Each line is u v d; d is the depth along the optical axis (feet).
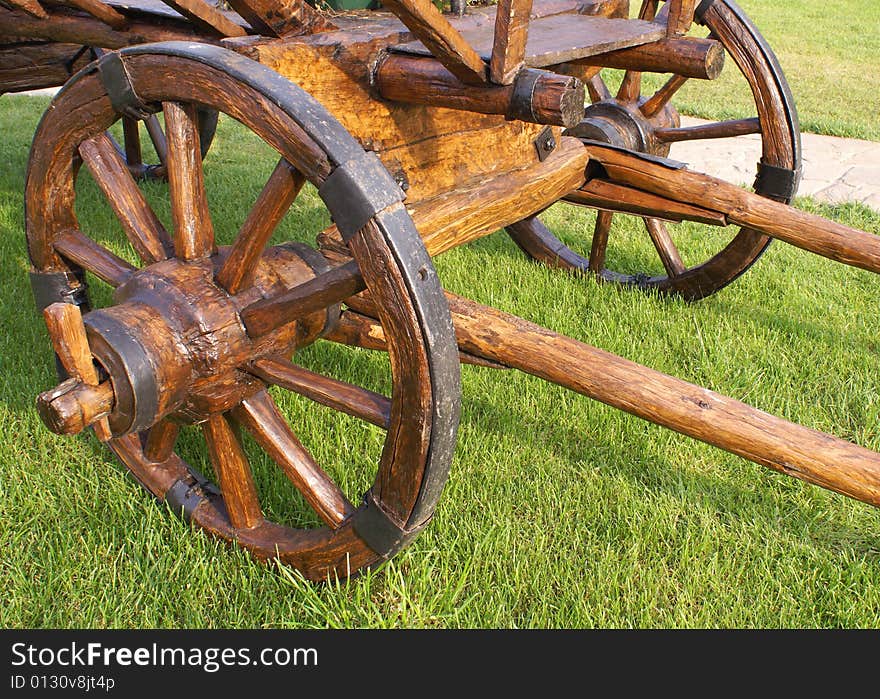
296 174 5.17
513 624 6.00
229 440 6.29
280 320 5.63
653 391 5.67
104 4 7.15
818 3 40.68
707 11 9.29
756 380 8.98
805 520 7.17
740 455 5.53
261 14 5.76
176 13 7.02
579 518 7.02
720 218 8.07
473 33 7.06
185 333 5.59
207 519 6.71
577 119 5.42
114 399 5.40
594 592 6.22
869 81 25.21
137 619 6.10
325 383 5.67
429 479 5.22
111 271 6.44
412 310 4.81
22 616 6.12
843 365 9.29
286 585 6.24
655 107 10.22
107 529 6.81
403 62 6.14
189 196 5.74
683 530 6.97
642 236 12.91
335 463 7.42
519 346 6.02
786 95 9.12
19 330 9.70
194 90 5.25
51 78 10.12
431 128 6.89
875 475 5.19
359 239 4.83
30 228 6.70
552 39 6.88
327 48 5.95
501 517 6.91
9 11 8.04
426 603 6.19
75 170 6.44
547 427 8.21
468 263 11.78
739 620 6.08
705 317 10.32
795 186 9.36
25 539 6.72
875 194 14.97
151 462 7.02
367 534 5.67
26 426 7.93
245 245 5.55
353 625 5.95
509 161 7.69
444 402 5.00
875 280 11.61
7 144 17.28
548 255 11.65
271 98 4.89
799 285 11.28
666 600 6.29
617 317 10.24
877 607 6.22
